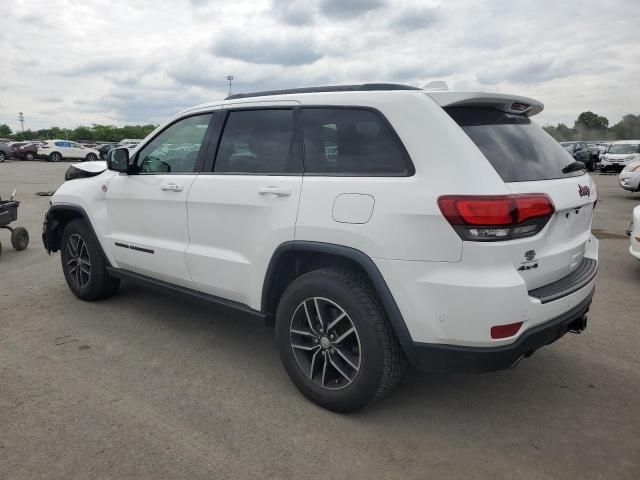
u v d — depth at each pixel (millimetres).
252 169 3424
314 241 2969
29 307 4887
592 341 4199
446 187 2545
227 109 3680
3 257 7039
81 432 2838
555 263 2854
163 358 3812
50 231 5180
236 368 3668
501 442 2826
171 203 3869
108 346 4008
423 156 2666
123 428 2885
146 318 4617
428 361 2686
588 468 2609
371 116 2908
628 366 3756
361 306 2824
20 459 2602
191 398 3234
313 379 3145
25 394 3242
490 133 2787
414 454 2707
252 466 2586
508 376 3600
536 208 2566
